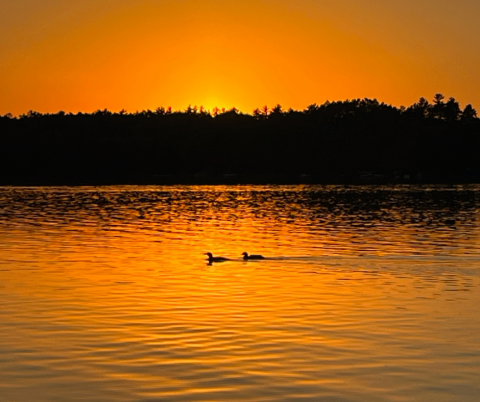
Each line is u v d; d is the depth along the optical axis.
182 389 18.11
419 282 32.50
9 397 17.62
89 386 18.30
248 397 17.66
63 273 34.34
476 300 28.48
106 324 24.08
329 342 22.14
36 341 22.00
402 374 19.31
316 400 17.53
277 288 30.84
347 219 67.50
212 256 38.97
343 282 32.41
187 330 23.34
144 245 46.00
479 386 18.50
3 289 30.12
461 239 49.84
